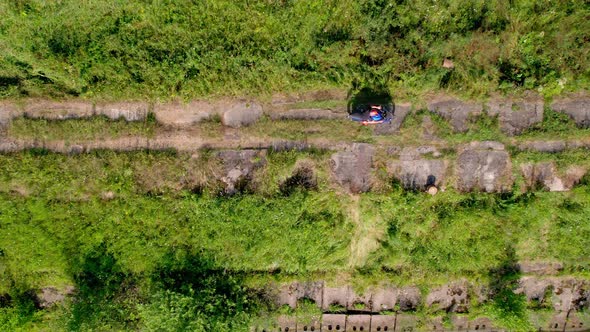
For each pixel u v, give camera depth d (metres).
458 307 15.77
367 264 15.49
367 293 15.77
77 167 14.75
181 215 14.93
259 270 15.48
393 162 14.90
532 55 14.46
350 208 15.03
